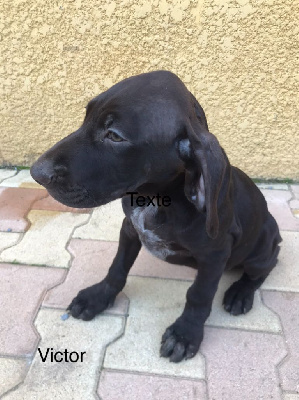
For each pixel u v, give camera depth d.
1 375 0.38
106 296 0.44
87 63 0.64
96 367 0.39
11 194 0.66
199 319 0.41
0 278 0.49
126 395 0.37
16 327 0.43
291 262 0.54
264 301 0.48
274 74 0.63
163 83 0.32
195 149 0.31
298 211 0.64
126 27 0.61
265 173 0.72
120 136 0.30
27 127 0.70
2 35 0.62
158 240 0.40
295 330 0.44
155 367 0.39
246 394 0.37
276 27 0.60
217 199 0.33
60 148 0.32
